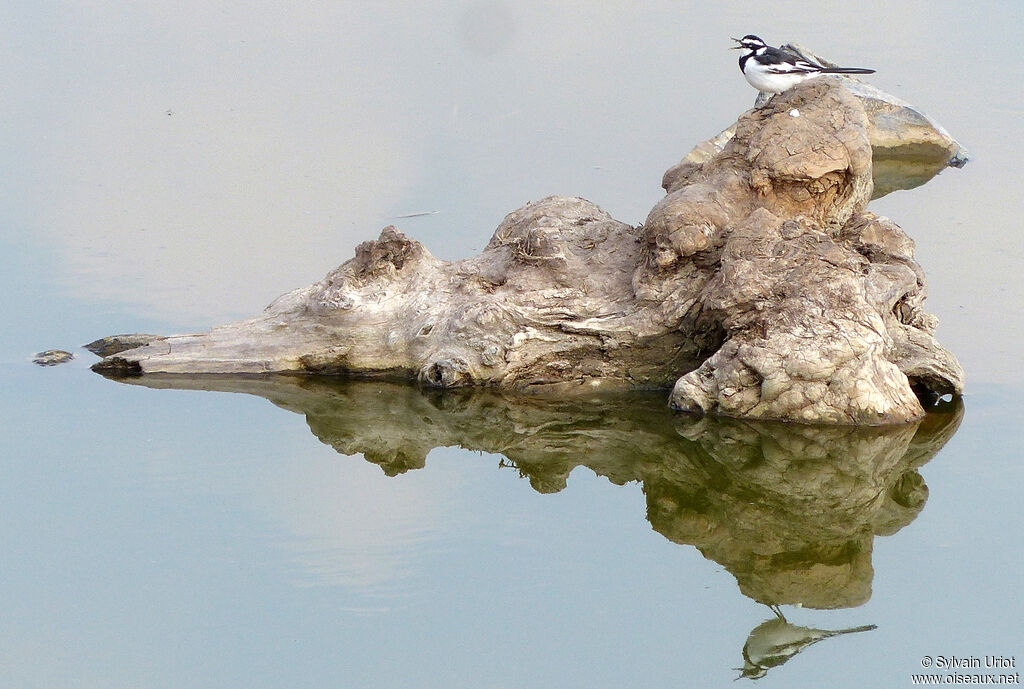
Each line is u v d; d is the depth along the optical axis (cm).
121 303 1531
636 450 1284
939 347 1323
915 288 1338
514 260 1413
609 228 1441
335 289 1407
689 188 1374
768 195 1370
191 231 1717
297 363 1416
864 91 2023
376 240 1435
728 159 1403
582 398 1374
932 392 1348
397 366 1412
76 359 1422
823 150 1345
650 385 1385
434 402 1367
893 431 1267
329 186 1850
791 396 1272
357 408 1354
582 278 1384
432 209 1759
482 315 1368
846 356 1253
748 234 1315
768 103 1410
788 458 1253
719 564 1085
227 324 1450
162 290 1562
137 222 1745
